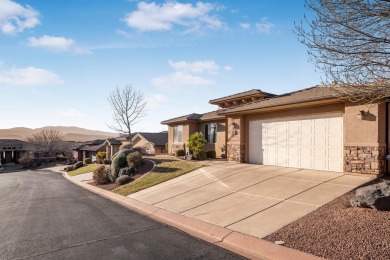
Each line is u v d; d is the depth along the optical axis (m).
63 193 15.20
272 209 7.96
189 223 7.71
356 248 4.96
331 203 7.75
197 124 26.03
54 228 7.71
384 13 5.27
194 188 11.65
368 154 10.29
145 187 13.48
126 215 9.12
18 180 26.98
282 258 5.08
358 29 5.70
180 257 5.40
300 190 9.35
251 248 5.72
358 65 5.83
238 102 22.00
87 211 9.90
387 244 4.94
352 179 10.01
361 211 6.70
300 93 14.70
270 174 12.23
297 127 13.52
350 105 10.82
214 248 5.88
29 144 63.09
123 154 18.83
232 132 17.19
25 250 6.02
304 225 6.47
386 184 7.18
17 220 8.83
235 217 7.70
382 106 10.16
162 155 26.27
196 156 20.27
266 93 20.05
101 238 6.71
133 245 6.15
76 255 5.65
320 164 12.41
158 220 8.37
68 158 60.34
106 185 16.78
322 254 4.93
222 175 13.14
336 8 5.72
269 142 15.05
